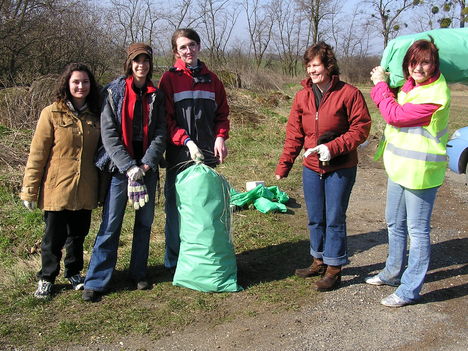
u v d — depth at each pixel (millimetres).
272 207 6016
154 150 3818
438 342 3363
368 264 4641
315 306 3830
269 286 4137
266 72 18906
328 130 3828
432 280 4277
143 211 3992
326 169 3854
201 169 3883
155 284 4148
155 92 3867
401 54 3783
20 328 3482
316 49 3723
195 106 4043
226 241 3994
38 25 13609
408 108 3486
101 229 3898
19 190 6410
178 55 4066
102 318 3625
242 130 10953
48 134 3674
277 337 3420
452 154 6922
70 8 14453
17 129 8367
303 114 3973
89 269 3932
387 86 3721
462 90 27328
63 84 3684
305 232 5453
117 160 3664
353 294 4023
